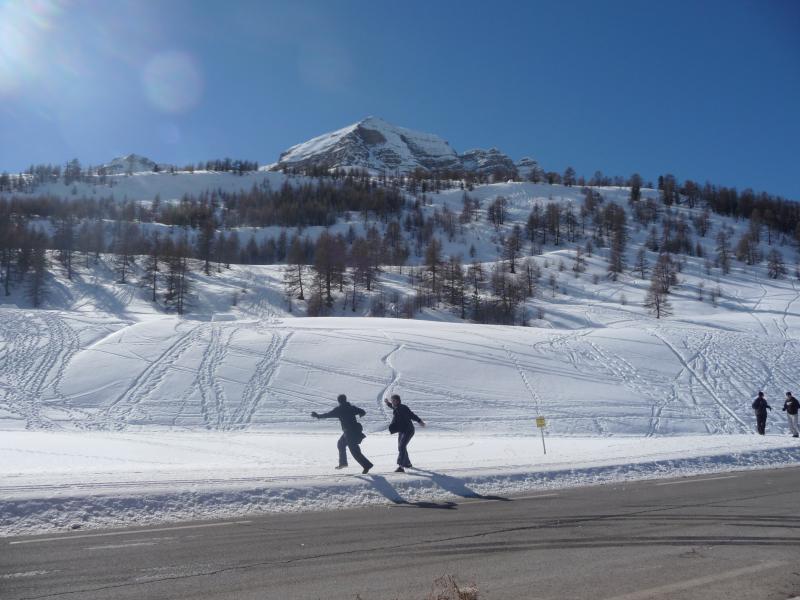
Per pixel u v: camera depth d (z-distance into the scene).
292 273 90.88
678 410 31.08
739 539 7.62
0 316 41.69
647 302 87.69
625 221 165.50
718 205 197.00
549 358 38.03
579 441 22.53
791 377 37.06
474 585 5.58
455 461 14.24
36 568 6.14
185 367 32.59
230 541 7.33
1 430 23.92
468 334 42.47
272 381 31.47
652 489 11.52
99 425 25.69
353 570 6.22
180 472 11.27
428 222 172.75
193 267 99.62
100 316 44.78
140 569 6.16
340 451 12.56
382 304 84.12
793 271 122.38
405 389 31.38
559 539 7.61
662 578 6.01
